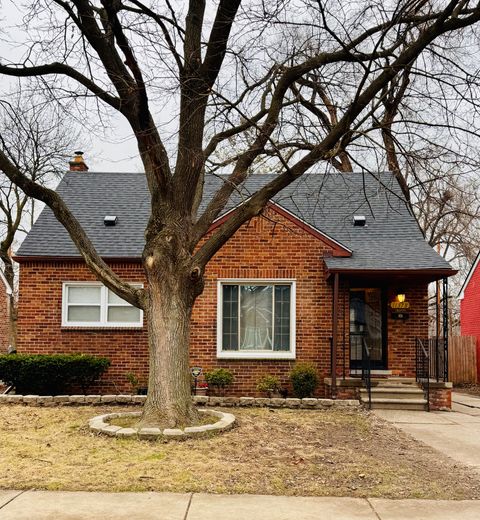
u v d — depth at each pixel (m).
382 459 7.69
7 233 27.91
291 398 13.09
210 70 9.68
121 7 8.98
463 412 13.02
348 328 14.18
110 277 9.83
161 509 5.55
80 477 6.53
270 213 14.36
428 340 14.34
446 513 5.58
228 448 7.92
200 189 10.76
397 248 14.58
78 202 16.95
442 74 9.77
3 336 27.42
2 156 9.53
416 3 9.16
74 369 13.49
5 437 8.57
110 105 10.00
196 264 9.53
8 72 9.53
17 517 5.29
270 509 5.60
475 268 24.83
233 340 14.30
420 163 10.31
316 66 9.64
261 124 11.20
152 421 8.92
